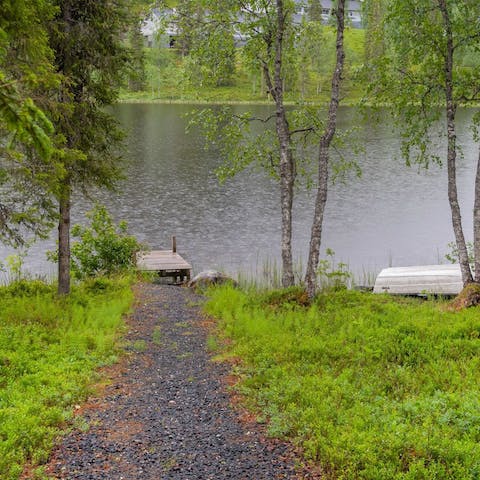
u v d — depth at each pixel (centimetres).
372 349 1318
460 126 8962
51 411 1017
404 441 848
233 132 2134
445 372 1134
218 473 836
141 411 1084
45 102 1495
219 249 3328
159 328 1789
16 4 1199
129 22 1881
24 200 1692
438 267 2459
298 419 977
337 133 2134
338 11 1784
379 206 4419
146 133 8731
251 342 1495
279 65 1978
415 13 1806
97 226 2738
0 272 2894
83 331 1603
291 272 2084
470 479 745
